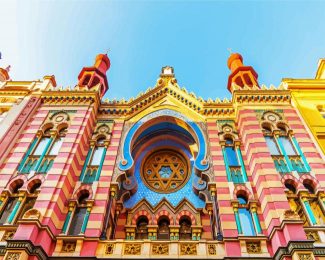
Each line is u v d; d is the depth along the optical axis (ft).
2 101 67.67
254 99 63.67
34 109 63.77
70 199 47.37
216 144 58.03
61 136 58.29
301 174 49.39
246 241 41.01
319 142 54.34
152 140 66.74
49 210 43.06
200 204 54.75
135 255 40.37
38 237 39.27
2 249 38.75
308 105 63.00
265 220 43.37
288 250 36.37
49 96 66.28
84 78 75.56
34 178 49.26
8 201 47.01
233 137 58.95
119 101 68.59
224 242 41.27
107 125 63.21
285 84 69.10
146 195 57.57
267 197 44.11
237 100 63.57
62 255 39.68
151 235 50.16
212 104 66.03
